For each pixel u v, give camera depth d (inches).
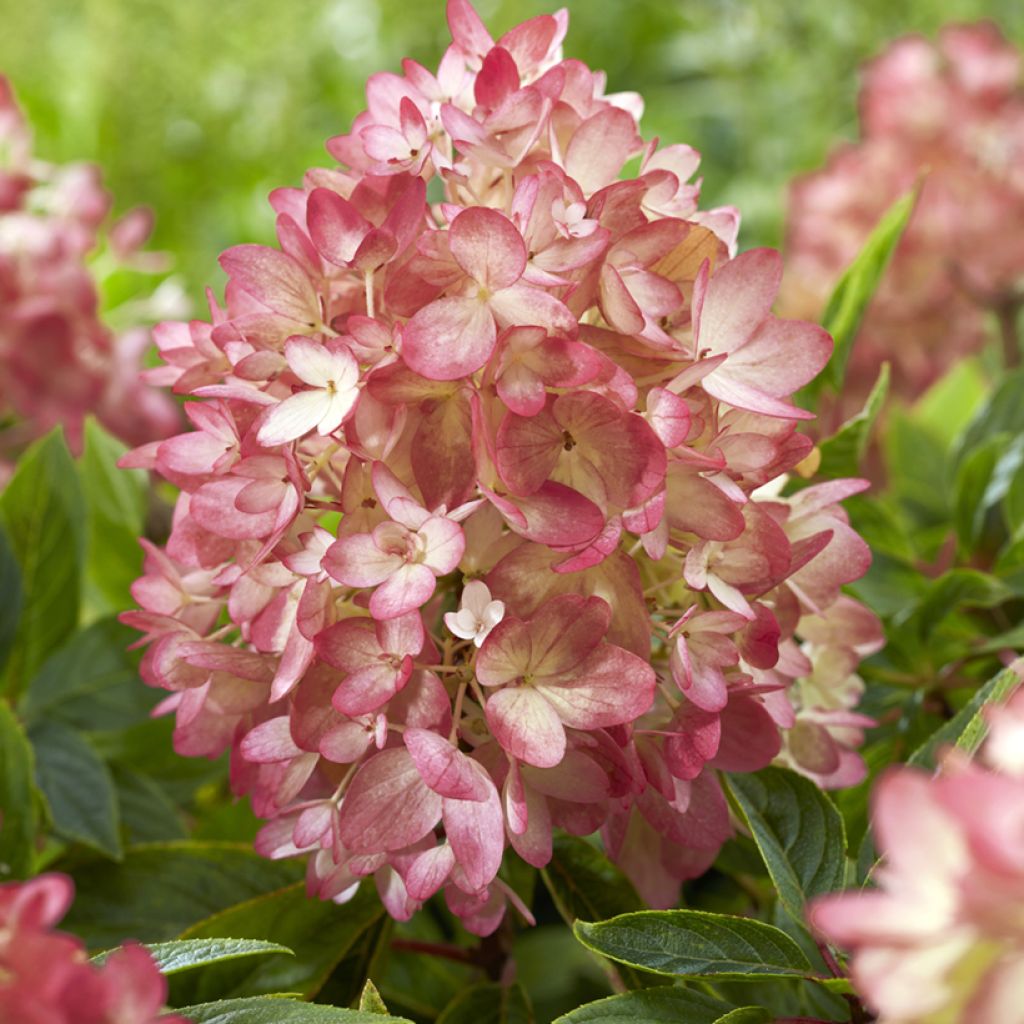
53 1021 21.5
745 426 26.7
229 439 26.7
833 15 73.0
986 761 24.7
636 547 26.0
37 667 33.5
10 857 30.2
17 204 41.7
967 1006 21.1
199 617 27.8
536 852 25.9
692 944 26.0
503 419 25.6
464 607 25.5
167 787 33.7
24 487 33.4
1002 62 49.9
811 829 27.2
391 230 26.0
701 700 25.8
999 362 53.5
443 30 75.8
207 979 28.8
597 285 25.9
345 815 25.7
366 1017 24.6
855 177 51.4
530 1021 29.2
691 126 80.1
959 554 34.7
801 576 27.4
